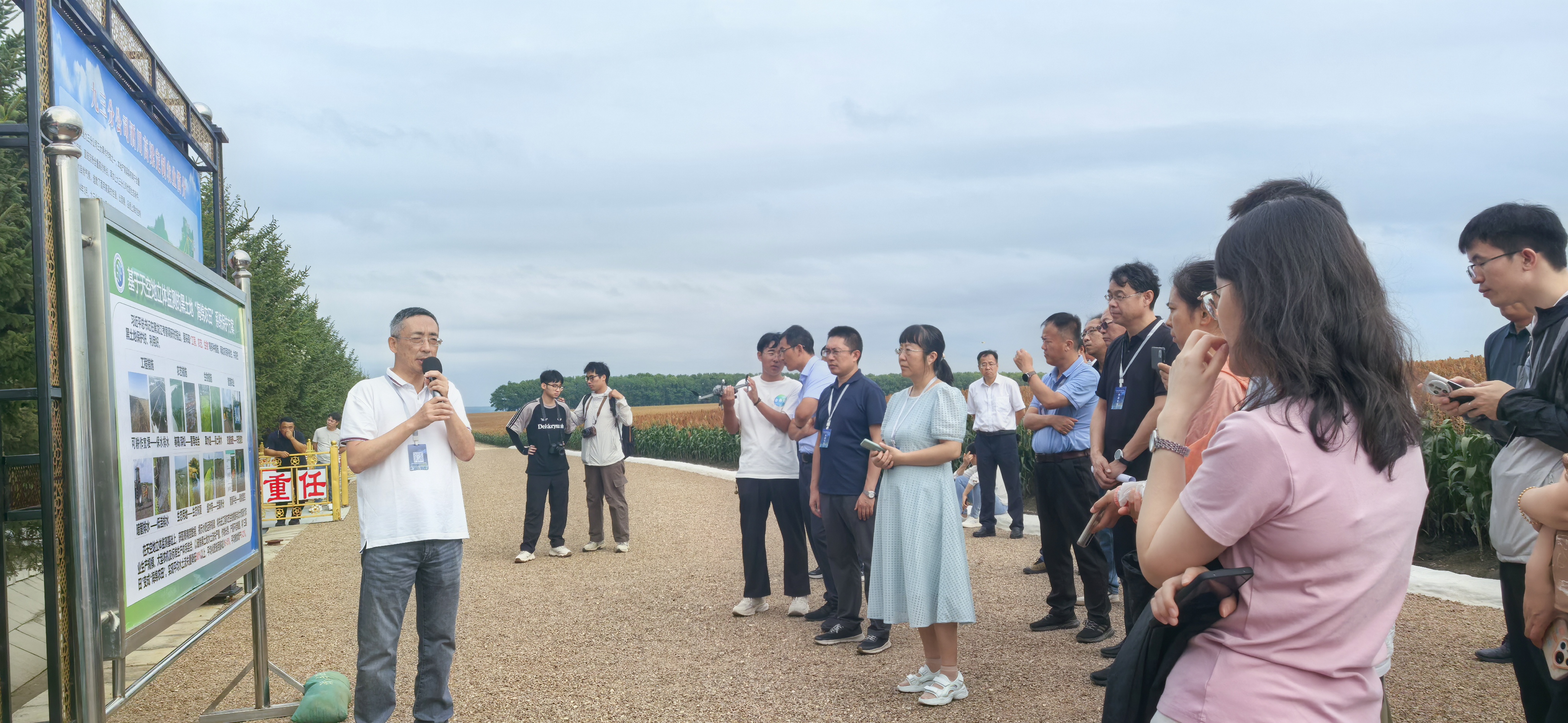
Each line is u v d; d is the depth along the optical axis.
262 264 20.22
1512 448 2.83
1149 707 1.55
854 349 5.48
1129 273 4.55
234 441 4.05
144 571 3.03
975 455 9.84
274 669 4.50
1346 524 1.37
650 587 7.63
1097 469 4.55
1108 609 5.18
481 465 28.09
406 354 3.87
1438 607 5.40
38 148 2.63
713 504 13.59
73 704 2.63
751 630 5.93
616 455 9.60
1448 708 3.78
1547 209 2.84
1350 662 1.39
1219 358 1.59
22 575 6.69
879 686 4.56
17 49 7.55
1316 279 1.42
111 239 2.82
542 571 8.54
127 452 2.92
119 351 2.87
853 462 5.36
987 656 4.98
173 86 4.45
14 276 6.70
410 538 3.68
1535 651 2.70
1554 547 2.14
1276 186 2.19
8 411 6.72
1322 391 1.40
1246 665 1.42
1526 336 3.31
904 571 4.29
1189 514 1.44
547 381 9.38
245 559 4.12
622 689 4.74
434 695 3.81
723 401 6.60
